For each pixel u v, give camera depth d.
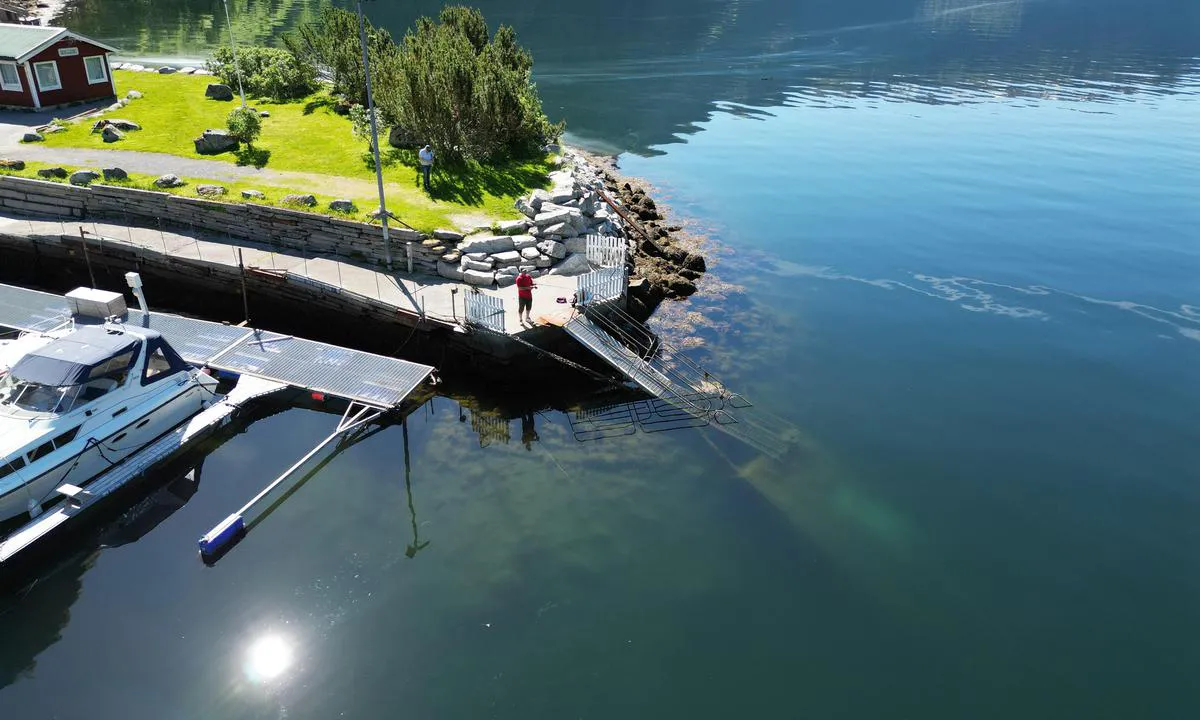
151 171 32.50
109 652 14.91
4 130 36.84
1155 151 55.84
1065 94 74.56
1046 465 22.38
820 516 19.53
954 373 26.97
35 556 17.11
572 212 29.77
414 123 33.59
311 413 22.48
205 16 82.12
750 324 29.22
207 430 20.92
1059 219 42.06
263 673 14.59
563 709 14.27
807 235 38.75
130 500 18.92
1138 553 19.17
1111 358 28.36
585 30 95.69
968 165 51.75
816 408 24.39
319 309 27.00
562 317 24.80
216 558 17.17
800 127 60.72
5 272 30.52
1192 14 128.25
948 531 19.53
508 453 20.97
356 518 18.44
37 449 17.89
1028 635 16.62
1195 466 22.55
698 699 14.62
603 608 16.34
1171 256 37.34
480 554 17.48
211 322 26.14
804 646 15.89
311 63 49.00
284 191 30.89
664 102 66.44
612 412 23.17
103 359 19.19
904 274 34.72
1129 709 15.04
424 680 14.63
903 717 14.58
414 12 93.19
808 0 133.38
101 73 42.31
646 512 19.02
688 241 36.78
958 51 94.94
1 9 71.69
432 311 24.88
